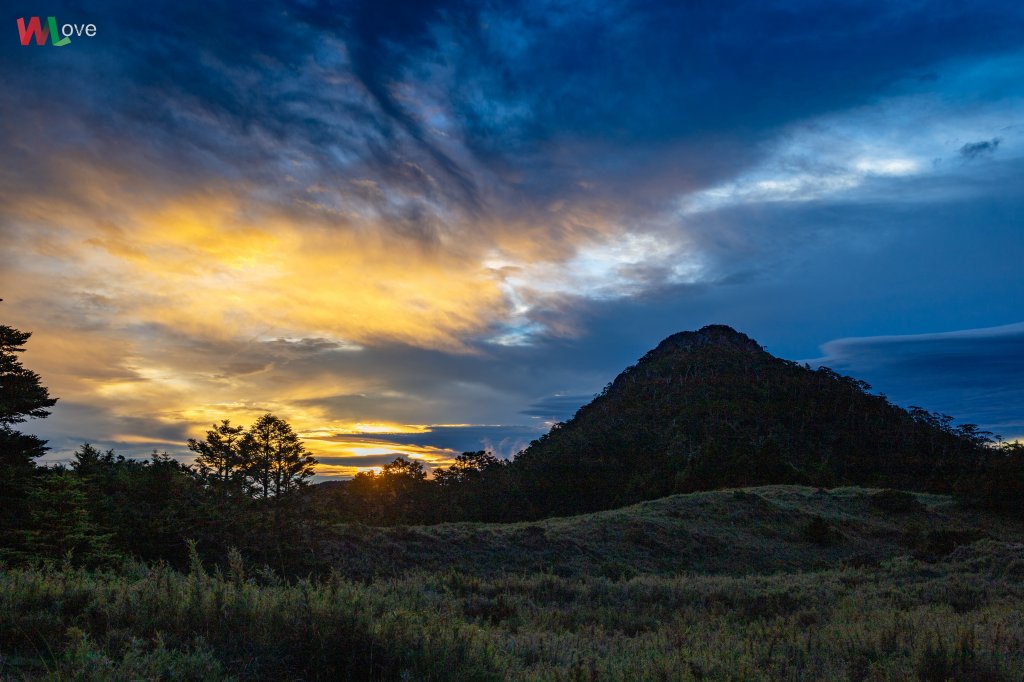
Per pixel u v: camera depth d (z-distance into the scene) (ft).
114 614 17.10
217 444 106.42
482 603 39.75
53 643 15.05
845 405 506.48
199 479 100.83
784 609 46.21
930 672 22.22
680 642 28.50
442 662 17.13
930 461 387.96
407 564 96.53
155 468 99.25
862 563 113.80
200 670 13.96
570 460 349.20
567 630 32.53
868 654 26.35
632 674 20.51
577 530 134.72
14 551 69.82
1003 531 172.86
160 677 13.17
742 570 123.44
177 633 16.44
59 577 19.39
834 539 149.79
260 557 87.71
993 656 23.70
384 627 18.04
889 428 458.91
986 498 192.95
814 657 25.61
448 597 37.37
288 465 107.86
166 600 18.21
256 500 101.24
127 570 24.89
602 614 40.37
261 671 15.42
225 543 88.58
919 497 215.51
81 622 16.67
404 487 260.42
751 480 301.84
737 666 22.52
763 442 388.98
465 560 103.19
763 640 29.12
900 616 35.47
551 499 307.17
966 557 89.30
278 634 17.03
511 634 29.19
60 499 76.33
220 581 19.67
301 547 91.45
